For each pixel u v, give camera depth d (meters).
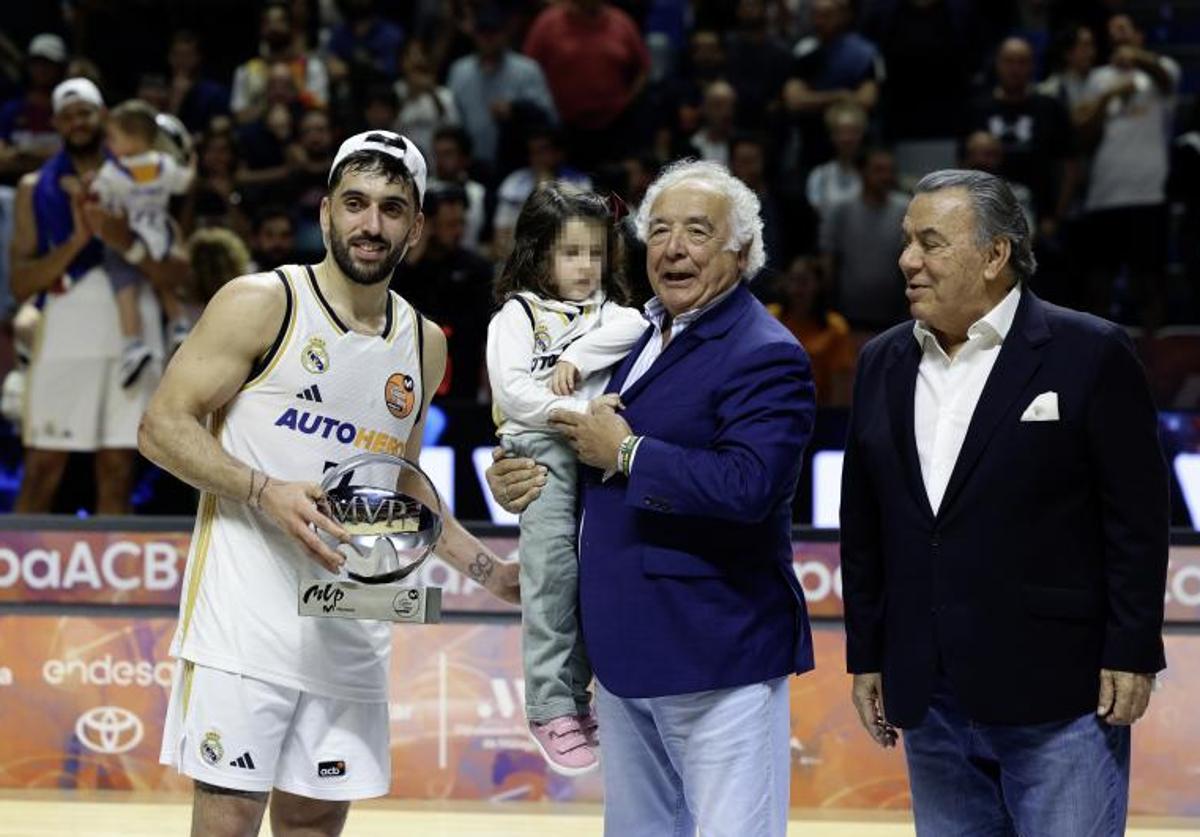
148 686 7.48
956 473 4.48
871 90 12.10
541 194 5.14
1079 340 4.45
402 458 4.90
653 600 4.51
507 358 4.98
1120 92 11.25
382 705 5.10
